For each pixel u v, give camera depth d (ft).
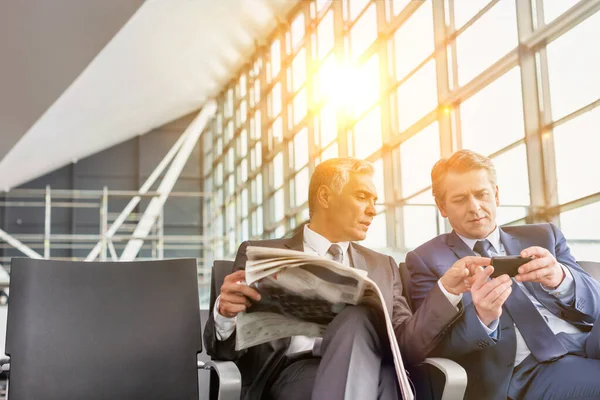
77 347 5.74
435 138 20.71
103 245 37.96
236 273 5.35
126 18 20.89
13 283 5.68
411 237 21.97
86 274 6.04
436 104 20.67
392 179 23.17
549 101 16.07
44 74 22.84
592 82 14.49
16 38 19.99
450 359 5.43
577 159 14.96
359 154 26.12
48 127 29.71
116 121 38.83
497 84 17.72
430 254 6.25
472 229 6.15
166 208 45.44
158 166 45.98
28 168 39.27
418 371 5.44
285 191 33.27
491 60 18.02
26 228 43.70
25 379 5.47
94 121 35.32
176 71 35.78
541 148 16.11
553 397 5.40
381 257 6.34
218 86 43.45
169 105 42.63
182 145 46.37
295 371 5.70
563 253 6.16
